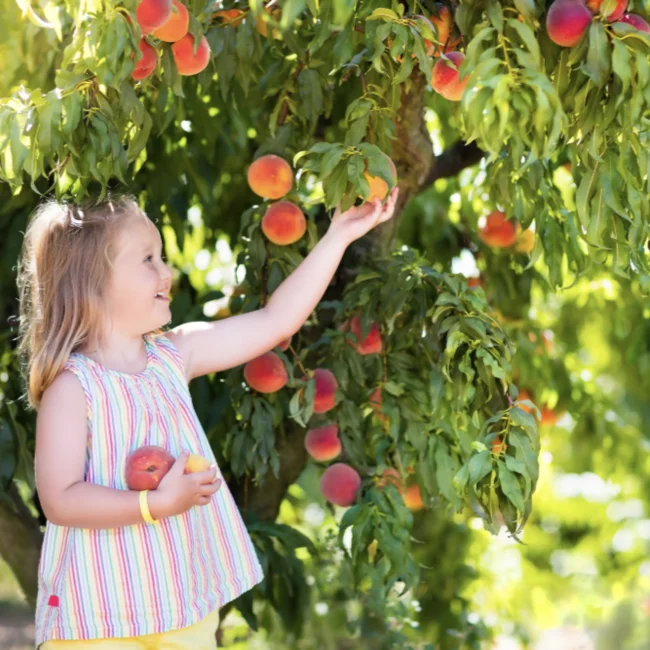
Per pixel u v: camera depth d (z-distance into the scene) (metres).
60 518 1.95
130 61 2.01
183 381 2.21
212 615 2.13
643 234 2.13
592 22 1.92
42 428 2.02
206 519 2.15
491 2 1.95
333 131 3.19
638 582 5.89
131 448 2.05
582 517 5.72
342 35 2.17
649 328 4.55
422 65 2.03
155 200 3.29
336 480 2.80
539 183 2.53
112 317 2.15
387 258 2.90
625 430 4.39
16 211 3.21
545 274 3.97
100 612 2.00
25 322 2.36
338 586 3.91
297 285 2.38
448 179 3.96
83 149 2.12
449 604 4.00
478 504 2.13
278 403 2.77
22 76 3.07
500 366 2.35
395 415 2.72
